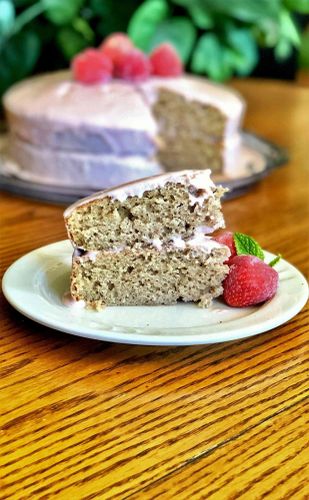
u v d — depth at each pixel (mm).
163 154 857
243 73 1324
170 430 305
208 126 822
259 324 368
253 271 399
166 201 404
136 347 375
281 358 370
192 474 277
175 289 410
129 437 299
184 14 1123
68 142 708
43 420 310
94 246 406
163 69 851
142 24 1050
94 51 809
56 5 1059
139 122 705
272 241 550
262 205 646
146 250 404
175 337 349
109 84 797
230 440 299
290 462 286
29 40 1067
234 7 1062
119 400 327
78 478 272
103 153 710
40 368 353
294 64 1490
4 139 842
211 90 857
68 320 371
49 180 723
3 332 388
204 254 405
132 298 408
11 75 1068
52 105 721
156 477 274
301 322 411
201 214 408
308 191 695
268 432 306
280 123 970
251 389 340
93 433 301
